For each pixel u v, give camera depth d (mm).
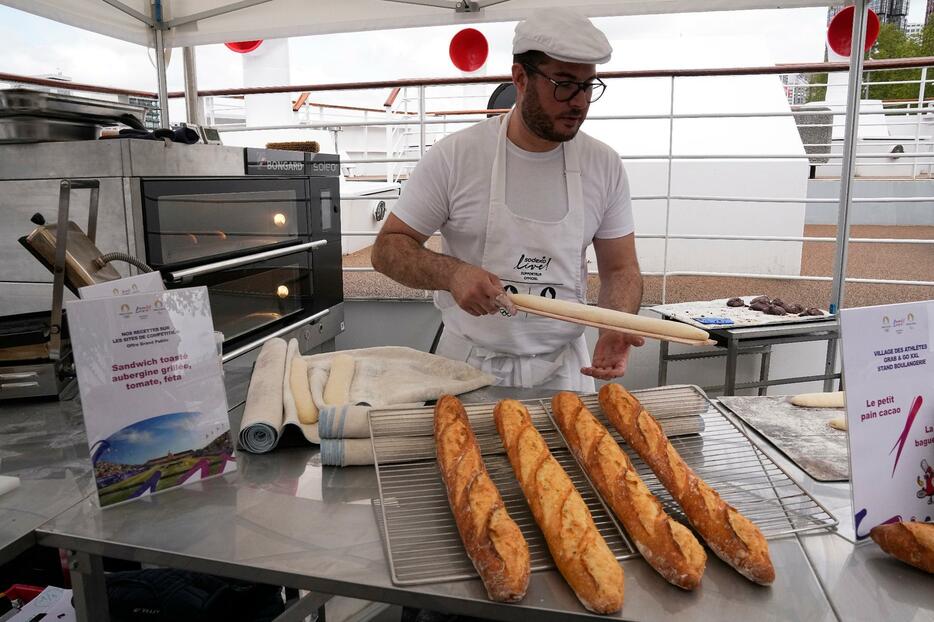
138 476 1253
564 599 931
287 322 3104
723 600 927
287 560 1037
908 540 988
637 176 4887
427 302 4258
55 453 1497
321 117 7711
